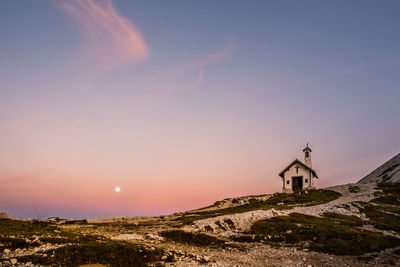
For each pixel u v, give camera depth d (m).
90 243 29.61
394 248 37.50
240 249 36.91
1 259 22.61
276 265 29.53
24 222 39.44
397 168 128.75
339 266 30.12
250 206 76.25
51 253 25.30
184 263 27.41
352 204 67.19
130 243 32.56
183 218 64.06
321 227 46.03
